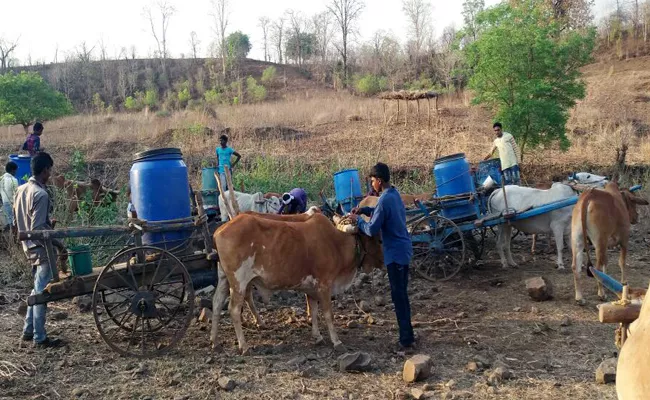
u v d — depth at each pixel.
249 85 49.28
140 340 7.03
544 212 9.73
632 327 3.33
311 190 14.73
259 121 26.59
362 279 9.53
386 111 27.50
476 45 16.47
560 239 10.00
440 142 20.88
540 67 15.62
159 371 6.20
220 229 6.58
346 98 37.72
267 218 7.10
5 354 6.59
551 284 8.52
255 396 5.65
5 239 10.77
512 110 15.62
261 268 6.56
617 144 18.80
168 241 6.87
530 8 17.08
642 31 41.88
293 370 6.21
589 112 23.28
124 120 29.38
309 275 6.71
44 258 6.63
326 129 24.84
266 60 68.62
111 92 53.31
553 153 18.72
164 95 52.50
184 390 5.78
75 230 6.41
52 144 22.59
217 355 6.61
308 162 18.33
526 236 12.93
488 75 15.93
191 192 9.23
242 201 9.33
